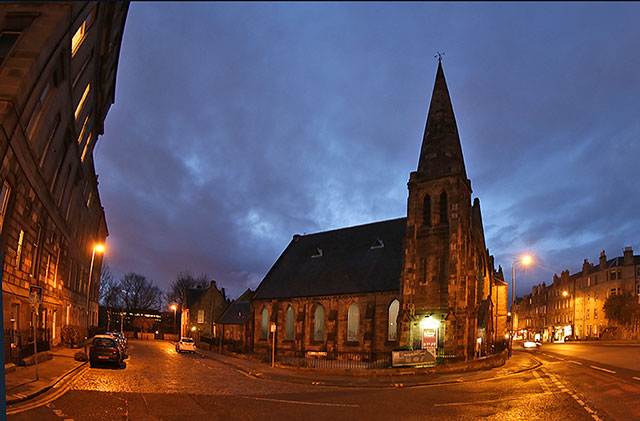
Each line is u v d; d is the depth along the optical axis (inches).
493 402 653.3
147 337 3710.6
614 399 633.6
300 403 661.3
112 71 1461.6
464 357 1273.4
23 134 800.9
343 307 1744.6
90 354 1059.9
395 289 1606.8
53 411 522.0
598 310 3356.3
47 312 1315.2
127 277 4712.1
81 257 1952.5
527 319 5036.9
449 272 1348.4
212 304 3218.5
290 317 1943.9
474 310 1362.0
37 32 765.3
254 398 701.3
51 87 904.9
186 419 512.1
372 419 538.6
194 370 1168.2
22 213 934.4
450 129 1509.6
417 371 1099.9
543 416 538.9
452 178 1422.2
